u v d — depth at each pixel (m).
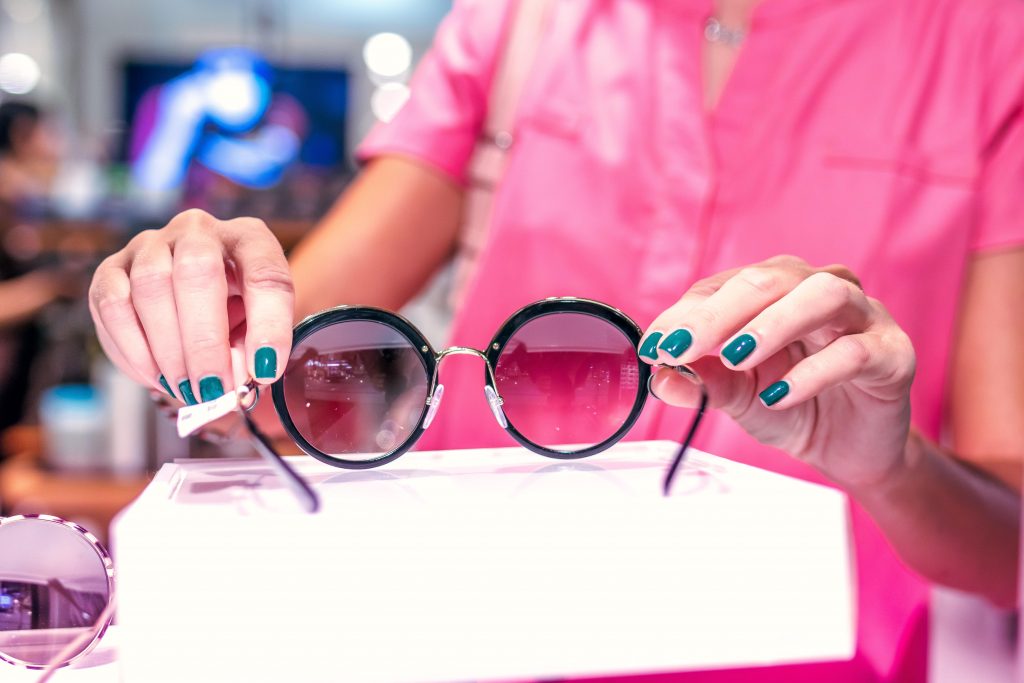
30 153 1.78
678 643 0.45
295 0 3.28
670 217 0.67
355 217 0.72
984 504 0.58
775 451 0.63
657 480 0.49
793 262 0.50
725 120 0.68
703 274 0.67
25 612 0.47
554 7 0.71
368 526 0.43
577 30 0.70
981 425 0.64
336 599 0.43
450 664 0.44
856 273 0.65
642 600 0.45
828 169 0.66
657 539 0.45
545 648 0.45
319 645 0.43
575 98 0.70
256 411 0.53
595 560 0.45
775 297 0.47
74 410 1.14
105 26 3.31
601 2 0.70
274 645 0.43
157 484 0.48
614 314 0.52
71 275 1.44
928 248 0.65
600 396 0.52
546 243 0.68
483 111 0.72
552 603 0.45
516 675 0.44
